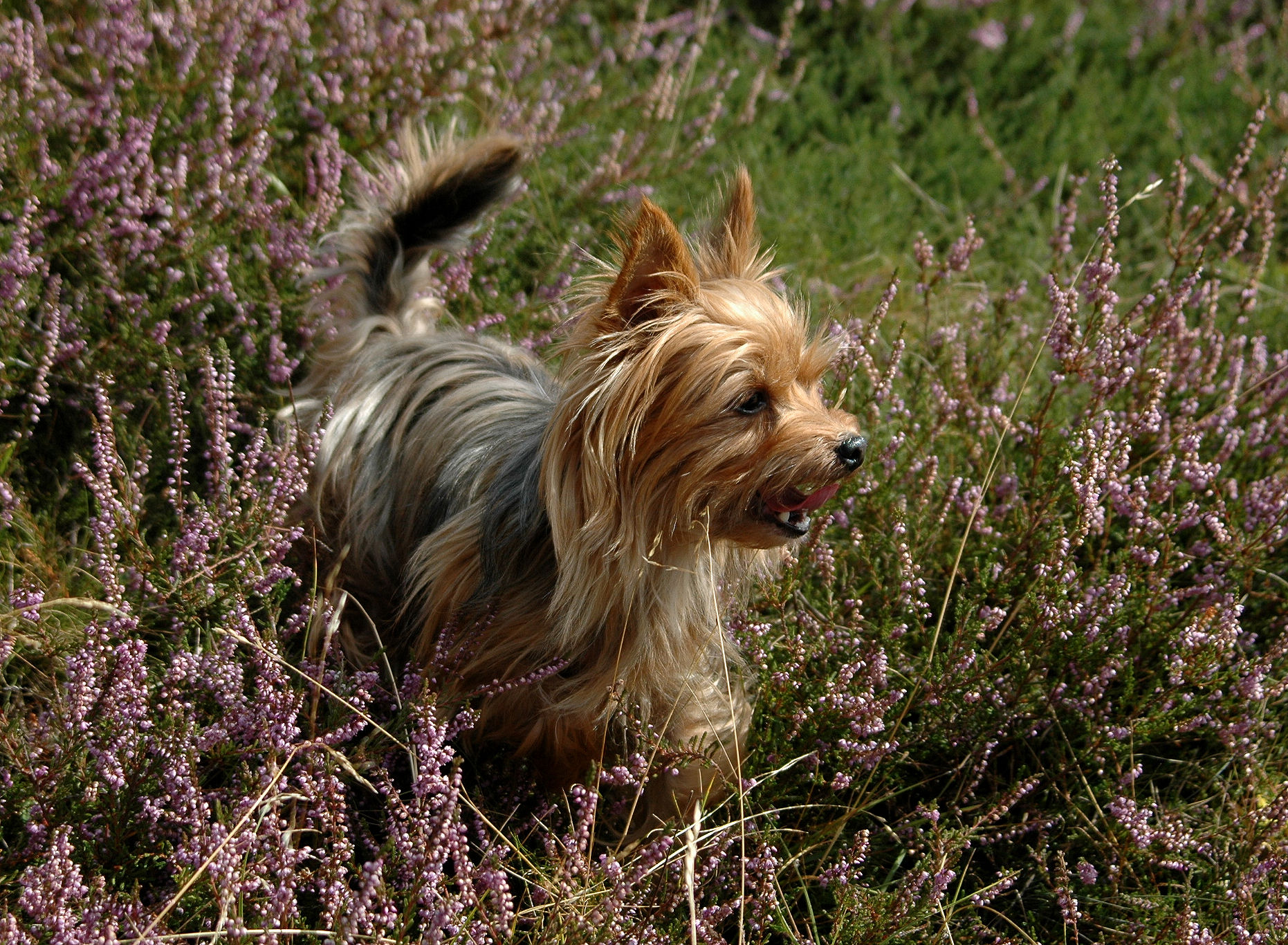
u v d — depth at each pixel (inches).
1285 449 213.6
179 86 229.1
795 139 318.0
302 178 244.1
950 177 315.3
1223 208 238.5
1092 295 198.7
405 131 225.8
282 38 243.6
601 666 167.9
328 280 219.1
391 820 145.4
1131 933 158.9
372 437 192.5
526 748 175.0
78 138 220.2
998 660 179.6
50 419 204.5
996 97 349.4
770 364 158.1
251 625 155.9
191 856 135.5
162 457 203.2
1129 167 326.0
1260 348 225.9
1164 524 195.8
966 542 195.9
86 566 185.2
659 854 150.3
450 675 168.9
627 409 153.9
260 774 144.7
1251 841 162.9
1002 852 177.8
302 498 191.8
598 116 281.9
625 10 335.6
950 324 239.9
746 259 173.8
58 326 198.7
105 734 144.6
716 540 167.9
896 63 352.2
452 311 238.5
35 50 224.1
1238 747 179.2
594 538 158.7
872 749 171.2
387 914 131.9
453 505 178.1
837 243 286.7
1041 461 199.6
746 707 183.0
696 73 319.6
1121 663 178.1
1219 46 366.6
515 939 146.2
